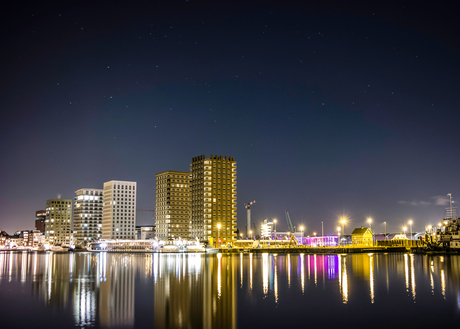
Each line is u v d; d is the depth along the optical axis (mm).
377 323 46031
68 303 59938
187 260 177750
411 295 63062
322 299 60500
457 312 50969
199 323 46781
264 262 147625
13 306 57969
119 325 46281
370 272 98062
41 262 180375
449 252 197500
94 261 183750
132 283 83625
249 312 52000
